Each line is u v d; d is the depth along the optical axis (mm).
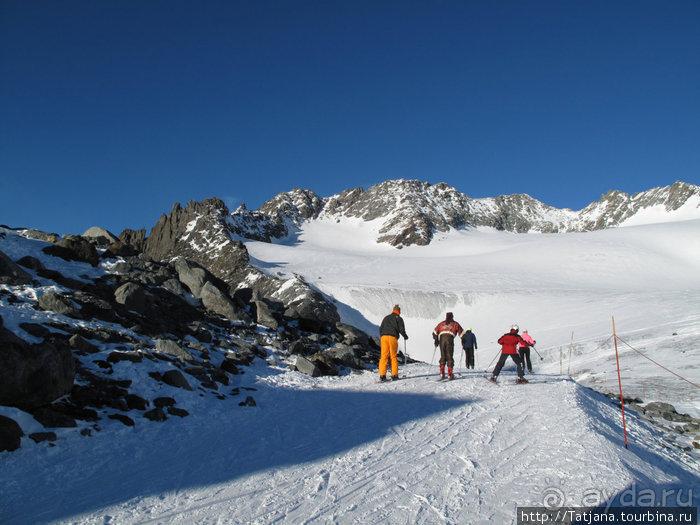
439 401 8875
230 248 144500
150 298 12719
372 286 96438
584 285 92438
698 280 94312
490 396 9328
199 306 14703
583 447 5648
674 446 8484
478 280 100188
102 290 11758
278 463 5430
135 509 4156
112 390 7176
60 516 4004
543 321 62250
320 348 14969
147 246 194500
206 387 8789
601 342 31828
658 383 16141
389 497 4332
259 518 3924
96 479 4895
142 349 9102
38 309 9297
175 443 6195
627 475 4809
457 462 5328
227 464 5414
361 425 7172
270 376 10836
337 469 5184
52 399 6254
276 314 17688
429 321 81312
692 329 28000
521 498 4223
